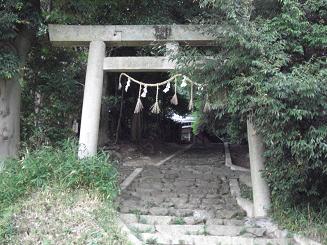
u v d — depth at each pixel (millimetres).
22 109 10453
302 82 5875
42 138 10203
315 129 6258
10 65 8008
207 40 8500
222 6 6715
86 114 8711
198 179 10977
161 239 6926
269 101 6117
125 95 16906
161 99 19203
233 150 17750
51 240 6191
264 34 6695
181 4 11031
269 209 8086
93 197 7281
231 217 8258
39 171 7500
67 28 8867
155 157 15008
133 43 8953
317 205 7414
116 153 14234
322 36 6676
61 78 10773
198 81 7539
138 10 10172
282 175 7242
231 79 7211
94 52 8781
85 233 6367
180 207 8711
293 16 6754
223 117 12508
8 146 8625
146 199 9016
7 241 6219
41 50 10203
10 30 7934
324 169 6453
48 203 6980
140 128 17859
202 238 7000
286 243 6953
